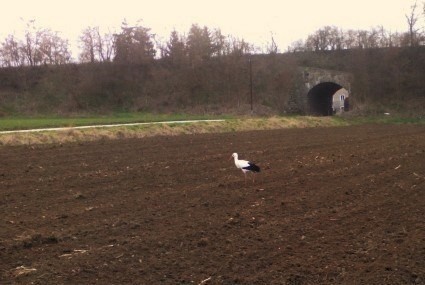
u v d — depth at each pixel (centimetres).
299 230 1134
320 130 4400
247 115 6156
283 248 1009
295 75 7475
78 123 4184
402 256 963
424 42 7775
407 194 1517
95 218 1223
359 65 7356
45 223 1177
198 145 2948
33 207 1335
